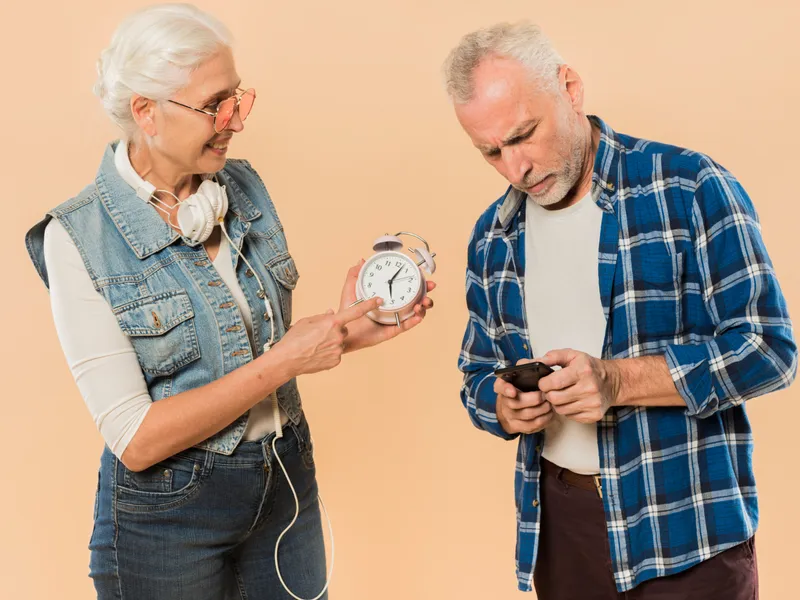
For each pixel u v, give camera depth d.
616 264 1.50
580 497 1.59
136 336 1.49
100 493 1.59
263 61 2.64
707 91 2.46
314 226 2.68
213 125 1.47
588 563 1.61
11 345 2.68
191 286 1.53
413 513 2.74
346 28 2.62
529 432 1.54
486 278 1.70
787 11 2.40
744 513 1.46
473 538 2.72
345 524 2.76
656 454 1.48
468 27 2.58
